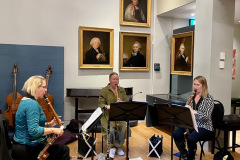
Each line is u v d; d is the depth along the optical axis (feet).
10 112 13.00
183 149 10.14
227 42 12.10
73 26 15.15
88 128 8.18
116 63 16.42
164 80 17.78
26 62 14.16
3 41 13.74
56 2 14.67
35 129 6.87
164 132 15.03
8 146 7.39
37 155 7.25
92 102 15.92
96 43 15.61
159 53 17.46
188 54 14.97
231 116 11.72
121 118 9.29
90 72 15.79
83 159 10.75
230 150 12.11
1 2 13.56
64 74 15.24
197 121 9.67
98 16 15.67
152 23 17.13
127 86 16.84
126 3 16.16
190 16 17.19
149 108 16.14
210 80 11.78
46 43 14.62
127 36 16.37
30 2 14.11
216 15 11.68
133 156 11.21
